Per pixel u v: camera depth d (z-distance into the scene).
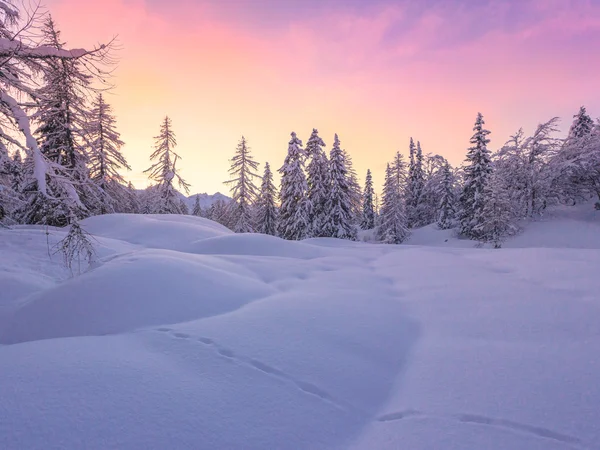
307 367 3.36
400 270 10.15
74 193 6.72
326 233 30.89
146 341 3.93
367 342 4.12
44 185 5.96
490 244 32.72
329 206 31.28
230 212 35.97
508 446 2.20
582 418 2.45
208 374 3.10
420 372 3.36
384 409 2.76
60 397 2.52
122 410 2.42
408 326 4.80
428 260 12.20
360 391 3.02
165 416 2.41
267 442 2.26
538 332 4.25
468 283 7.54
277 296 6.36
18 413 2.30
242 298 6.05
